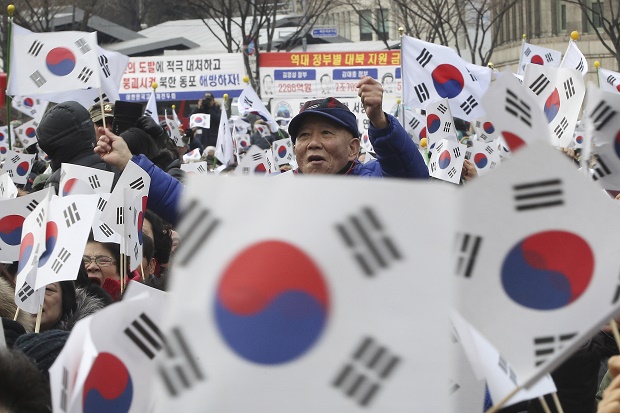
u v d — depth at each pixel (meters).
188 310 2.02
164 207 5.61
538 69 5.45
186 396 2.03
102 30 45.44
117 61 11.02
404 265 1.97
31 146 14.52
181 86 28.00
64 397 2.57
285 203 1.99
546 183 2.40
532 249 2.42
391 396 1.99
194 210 2.01
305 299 2.01
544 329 2.43
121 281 5.62
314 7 38.88
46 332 3.97
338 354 2.00
